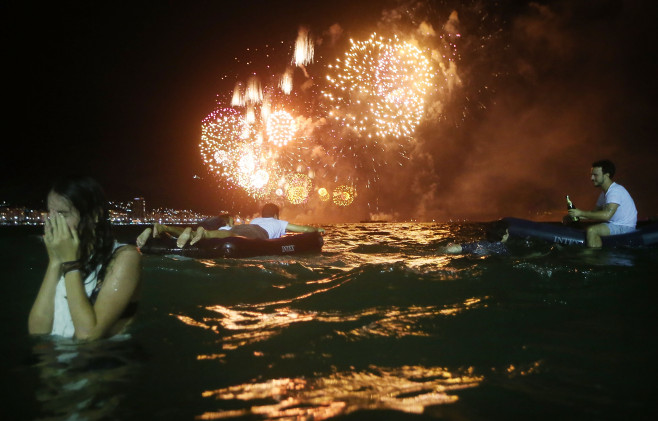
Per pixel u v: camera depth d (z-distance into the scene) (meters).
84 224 2.57
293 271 5.13
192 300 3.65
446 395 1.89
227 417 1.70
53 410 1.77
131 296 2.64
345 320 3.01
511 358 2.32
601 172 7.80
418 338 2.62
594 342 2.55
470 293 3.74
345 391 1.94
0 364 2.23
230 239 6.42
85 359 2.29
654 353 2.37
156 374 2.11
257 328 2.85
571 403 1.82
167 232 6.67
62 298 2.62
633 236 7.01
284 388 1.97
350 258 6.58
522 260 5.41
